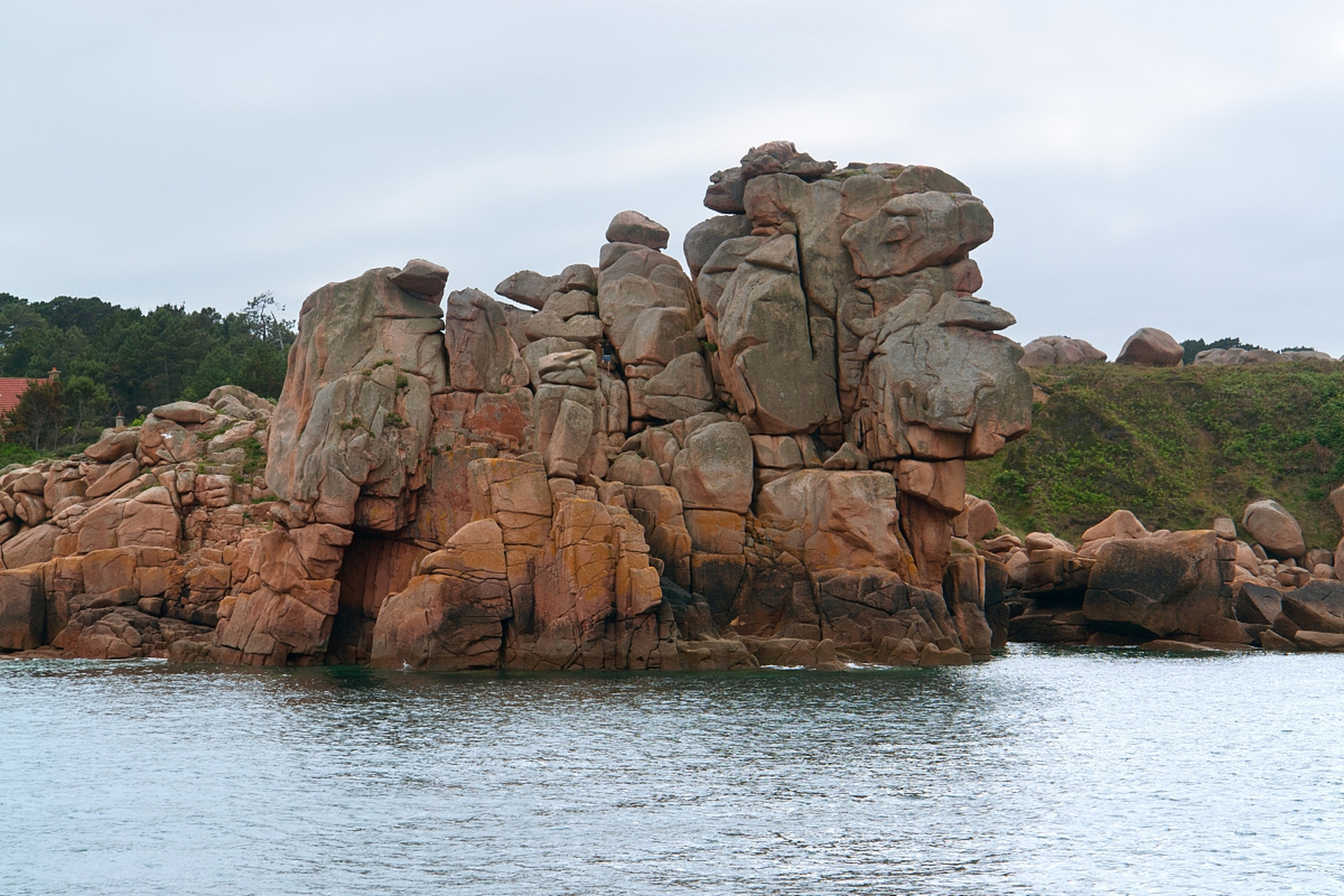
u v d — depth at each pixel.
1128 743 35.56
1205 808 28.19
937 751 34.03
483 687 44.50
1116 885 22.81
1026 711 40.84
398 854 24.30
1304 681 49.44
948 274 57.53
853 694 43.91
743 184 62.31
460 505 52.78
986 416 54.31
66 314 160.75
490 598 49.53
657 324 60.47
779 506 55.66
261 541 52.84
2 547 59.09
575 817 26.86
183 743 34.38
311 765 31.69
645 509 54.31
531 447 53.50
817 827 26.22
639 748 33.75
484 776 30.55
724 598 53.81
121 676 48.06
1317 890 22.58
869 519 54.38
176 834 25.67
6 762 32.09
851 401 58.06
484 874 23.11
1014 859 24.20
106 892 22.23
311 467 51.31
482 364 54.16
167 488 58.53
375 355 54.09
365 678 47.00
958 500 56.00
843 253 58.72
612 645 49.56
